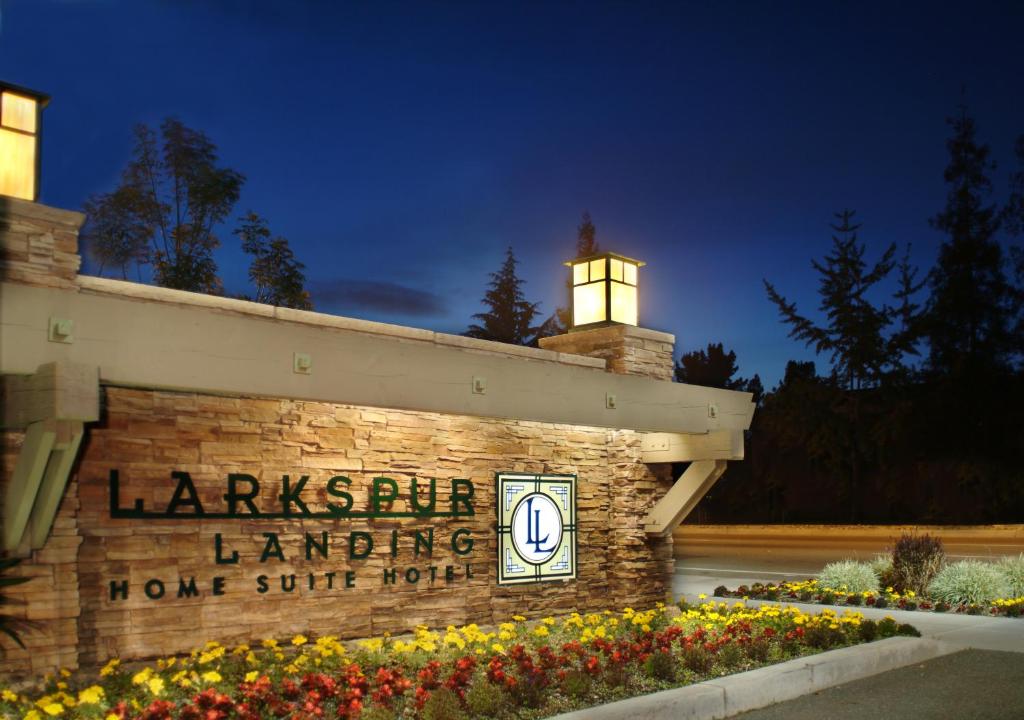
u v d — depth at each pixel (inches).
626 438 468.1
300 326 338.6
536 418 372.2
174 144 975.0
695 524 1950.1
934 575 604.1
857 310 1788.9
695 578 776.3
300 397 294.4
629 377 415.2
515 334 2082.9
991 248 1654.8
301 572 336.5
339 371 304.3
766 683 312.7
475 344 403.5
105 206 949.8
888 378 1747.0
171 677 275.1
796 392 1800.0
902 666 377.1
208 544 313.6
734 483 1943.9
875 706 309.7
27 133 287.1
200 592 309.9
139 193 956.0
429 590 377.7
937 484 1643.7
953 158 1696.6
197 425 314.8
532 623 411.2
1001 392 1588.3
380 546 361.7
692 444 455.2
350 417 357.1
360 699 262.5
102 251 943.7
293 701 268.2
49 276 272.8
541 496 428.1
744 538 1417.3
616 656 317.1
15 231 267.4
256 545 325.1
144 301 297.7
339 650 309.3
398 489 369.7
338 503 349.4
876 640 396.5
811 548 1168.2
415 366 328.5
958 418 1601.9
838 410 1756.9
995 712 301.4
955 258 1673.2
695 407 449.1
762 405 1940.2
